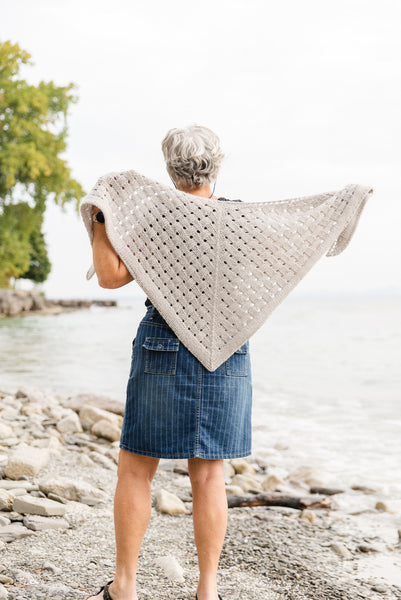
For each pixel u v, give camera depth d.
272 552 2.81
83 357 12.42
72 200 39.06
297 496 3.67
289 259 2.08
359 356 13.55
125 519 2.04
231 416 2.03
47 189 38.59
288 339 19.55
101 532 2.81
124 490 2.06
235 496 3.66
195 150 2.08
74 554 2.53
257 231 2.06
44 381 9.05
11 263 41.38
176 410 1.97
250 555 2.76
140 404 2.01
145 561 2.57
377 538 3.12
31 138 38.28
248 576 2.51
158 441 1.98
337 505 3.70
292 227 2.11
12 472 3.57
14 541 2.63
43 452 4.02
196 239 2.02
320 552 2.86
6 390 7.86
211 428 2.00
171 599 2.22
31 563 2.41
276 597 2.31
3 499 2.97
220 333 2.02
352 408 7.14
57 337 18.42
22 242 41.00
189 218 2.02
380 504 3.66
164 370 1.99
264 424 6.22
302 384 9.12
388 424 6.20
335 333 22.89
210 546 2.04
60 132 39.59
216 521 2.04
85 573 2.35
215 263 2.02
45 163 37.19
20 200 40.22
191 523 3.16
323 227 2.13
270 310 2.03
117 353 13.28
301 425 6.17
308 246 2.10
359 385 9.02
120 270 2.03
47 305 48.47
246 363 2.11
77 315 40.25
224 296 2.02
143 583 2.35
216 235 2.03
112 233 1.96
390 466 4.67
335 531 3.21
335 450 5.18
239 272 2.03
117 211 2.01
